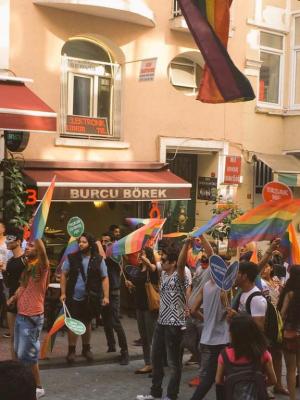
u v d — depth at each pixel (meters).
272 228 7.58
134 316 12.34
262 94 15.58
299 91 15.81
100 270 8.92
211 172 14.77
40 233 7.05
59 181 11.46
